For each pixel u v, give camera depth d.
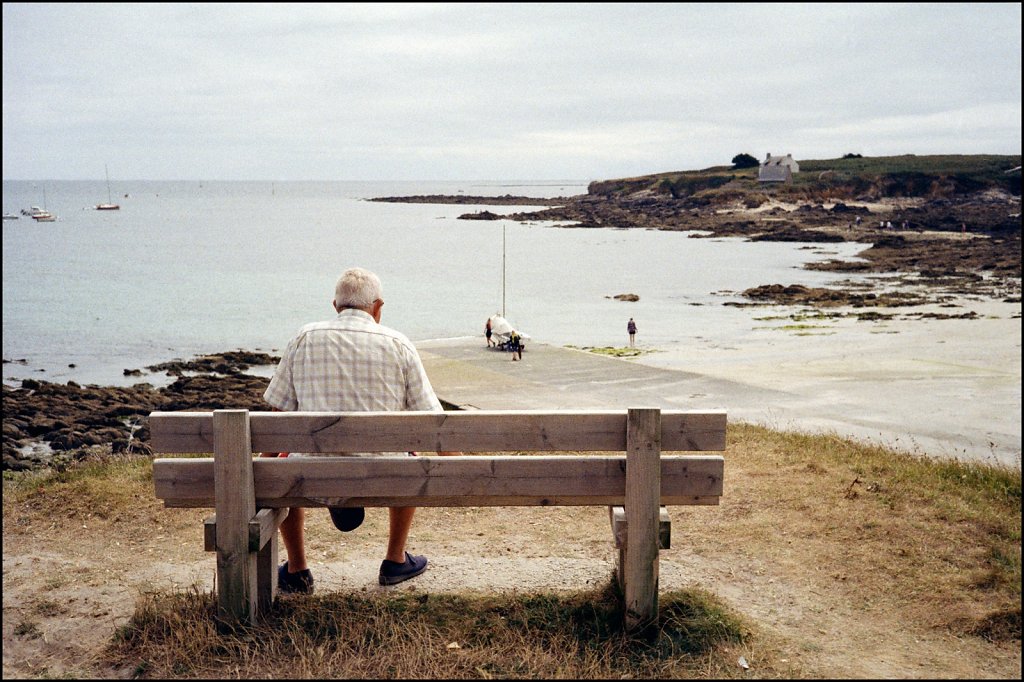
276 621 3.80
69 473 6.84
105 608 4.13
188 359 34.59
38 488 6.30
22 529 5.43
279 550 5.05
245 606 3.67
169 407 24.28
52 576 4.58
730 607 4.13
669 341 36.12
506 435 3.64
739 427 10.07
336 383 3.85
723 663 3.54
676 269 71.31
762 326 40.50
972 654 3.75
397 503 3.71
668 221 130.88
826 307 47.41
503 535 5.32
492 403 16.86
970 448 15.05
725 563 4.85
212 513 5.75
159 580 4.54
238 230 136.12
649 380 20.39
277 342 39.19
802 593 4.43
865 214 123.44
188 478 3.71
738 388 20.14
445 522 5.60
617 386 19.50
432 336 40.09
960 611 4.15
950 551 4.90
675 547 5.11
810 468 6.83
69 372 31.75
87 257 87.75
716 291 56.69
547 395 17.97
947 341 32.88
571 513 5.79
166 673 3.41
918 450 14.41
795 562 4.83
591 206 166.75
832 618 4.13
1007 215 111.75
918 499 5.86
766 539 5.18
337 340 3.90
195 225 151.50
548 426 3.64
